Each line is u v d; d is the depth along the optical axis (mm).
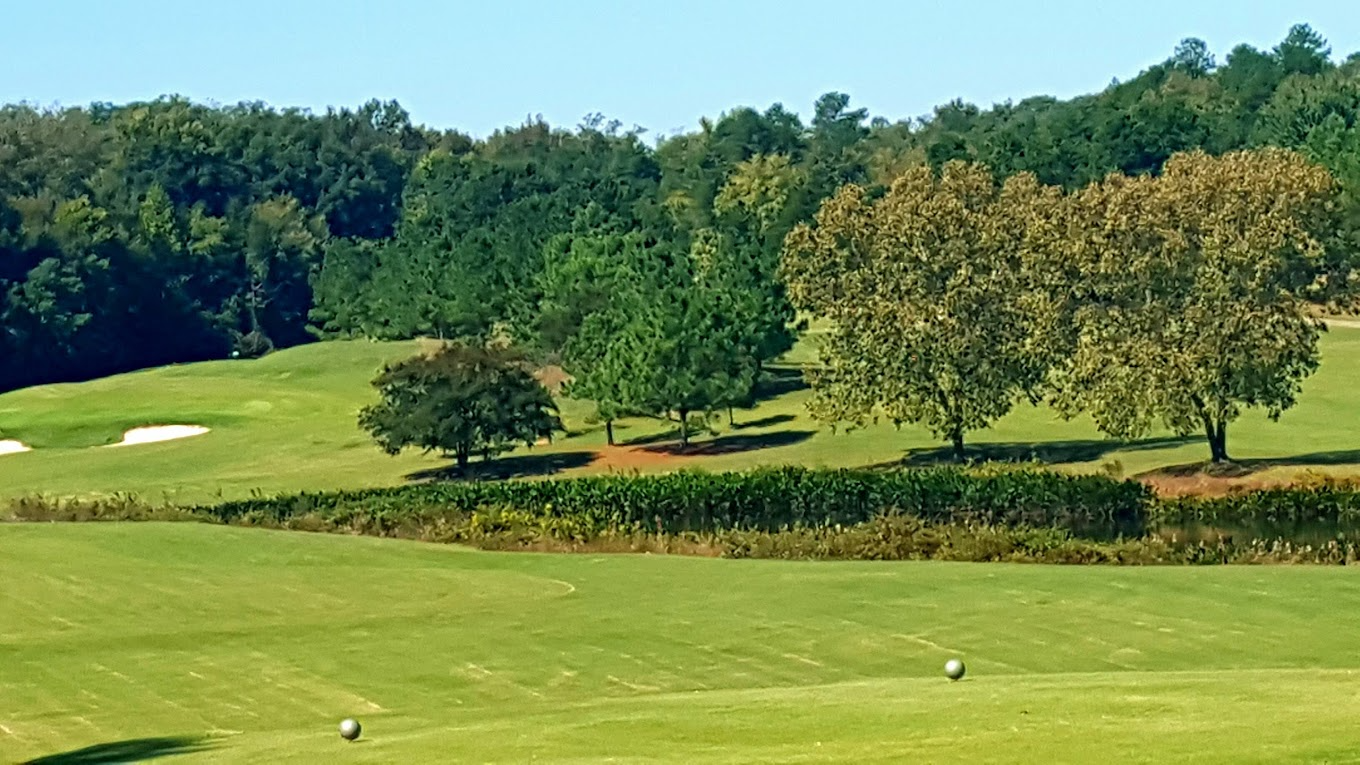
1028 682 21031
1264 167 54094
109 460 76938
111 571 37344
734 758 16266
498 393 65562
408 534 47375
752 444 68438
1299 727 15930
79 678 25719
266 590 34688
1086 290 56188
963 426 59375
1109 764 14773
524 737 18344
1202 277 52719
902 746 16344
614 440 72625
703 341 68438
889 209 60938
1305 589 30484
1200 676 20906
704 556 40656
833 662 25484
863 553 39938
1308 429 62562
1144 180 55219
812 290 61906
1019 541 39219
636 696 23188
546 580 35281
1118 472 50219
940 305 58844
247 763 18016
